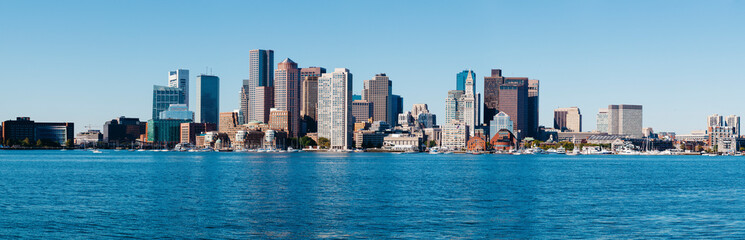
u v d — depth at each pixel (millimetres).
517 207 117000
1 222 98875
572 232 90688
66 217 103875
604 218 102938
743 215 106000
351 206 118188
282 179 188375
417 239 86062
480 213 108875
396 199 130000
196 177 198000
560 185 167625
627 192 147125
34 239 86125
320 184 168625
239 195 137625
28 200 128125
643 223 98000
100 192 145000
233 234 89562
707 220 100625
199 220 101125
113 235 88750
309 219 102125
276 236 88125
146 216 105188
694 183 178375
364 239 86188
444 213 108938
